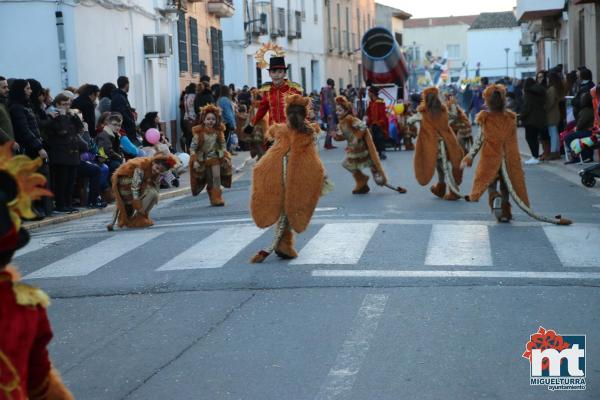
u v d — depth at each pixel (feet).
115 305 26.96
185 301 26.89
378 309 24.91
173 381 19.94
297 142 30.81
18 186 11.65
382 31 109.09
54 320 25.68
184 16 102.68
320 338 22.53
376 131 76.54
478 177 37.63
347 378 19.53
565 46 121.29
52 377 12.78
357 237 35.50
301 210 30.78
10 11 66.13
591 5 96.43
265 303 26.13
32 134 44.34
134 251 35.45
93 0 71.87
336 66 204.33
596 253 31.63
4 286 11.85
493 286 27.12
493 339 22.00
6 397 11.71
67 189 48.80
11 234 11.71
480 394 18.40
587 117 62.34
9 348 11.73
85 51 69.92
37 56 66.54
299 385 19.24
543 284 27.22
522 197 37.81
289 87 42.73
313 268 30.14
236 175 71.36
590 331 22.56
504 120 37.70
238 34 131.34
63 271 32.32
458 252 32.17
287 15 160.15
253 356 21.38
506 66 355.15
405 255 31.83
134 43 83.25
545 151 70.44
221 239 36.76
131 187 41.83
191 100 83.15
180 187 62.28
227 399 18.62
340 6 208.64
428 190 52.75
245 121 93.71
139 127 65.57
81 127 48.52
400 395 18.42
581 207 44.78
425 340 22.06
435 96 48.03
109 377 20.45
